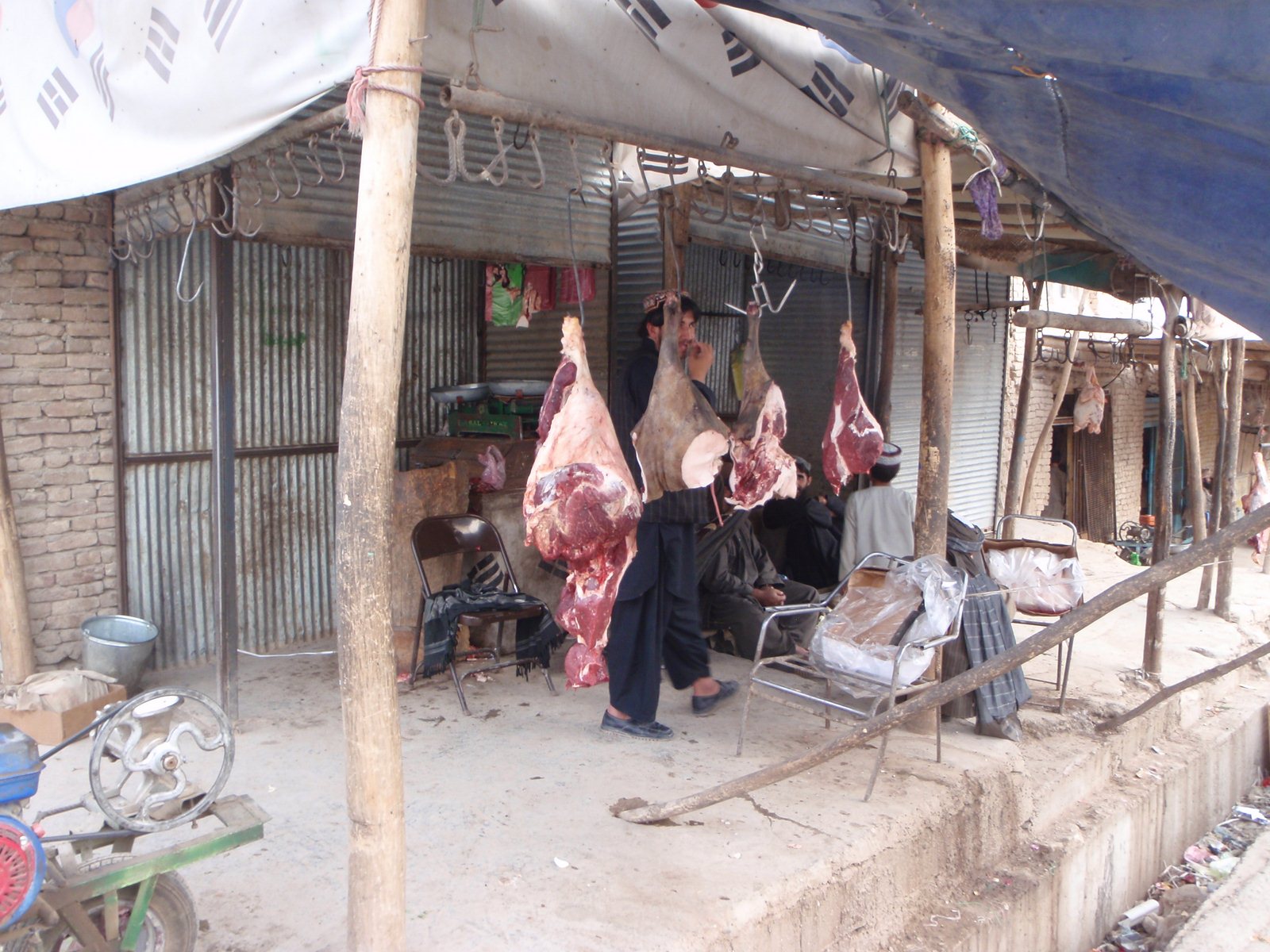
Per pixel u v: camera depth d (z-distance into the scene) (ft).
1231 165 8.43
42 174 13.56
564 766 14.08
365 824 8.61
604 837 11.97
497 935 9.77
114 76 11.82
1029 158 10.20
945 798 13.84
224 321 14.65
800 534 24.08
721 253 25.49
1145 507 49.83
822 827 12.51
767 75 12.64
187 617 18.45
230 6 9.79
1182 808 19.29
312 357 19.86
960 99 9.82
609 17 10.96
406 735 15.20
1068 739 17.71
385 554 8.52
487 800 12.89
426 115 15.81
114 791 8.87
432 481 18.19
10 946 7.58
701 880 11.02
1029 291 26.50
